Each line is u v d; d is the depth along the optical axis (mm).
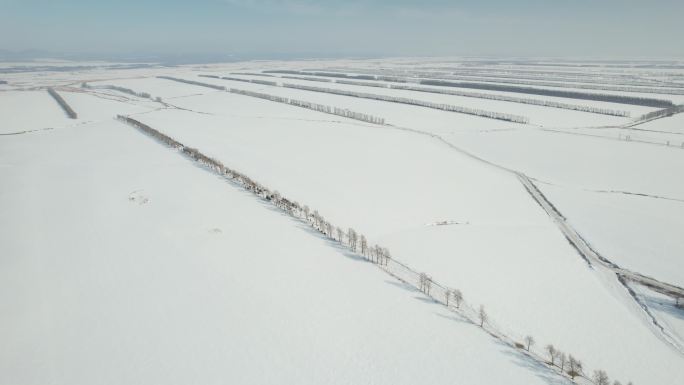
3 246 139250
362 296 113938
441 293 116000
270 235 148500
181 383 84812
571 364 87875
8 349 93812
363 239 137500
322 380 85750
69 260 130500
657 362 92062
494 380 85938
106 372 87500
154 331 99438
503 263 129500
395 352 93438
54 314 105562
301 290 116188
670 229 152875
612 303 111875
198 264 128625
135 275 122500
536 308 109312
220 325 101562
